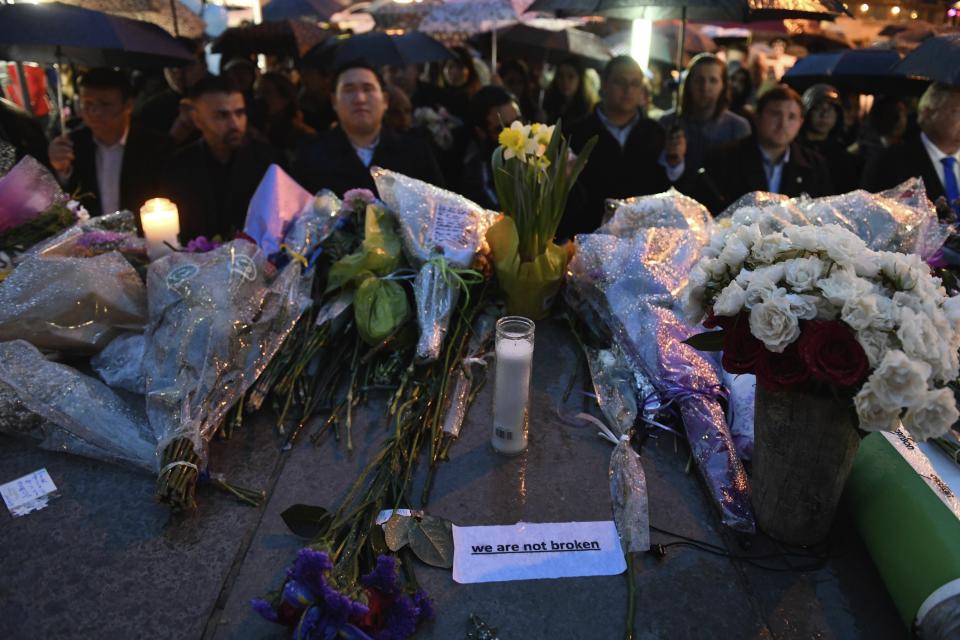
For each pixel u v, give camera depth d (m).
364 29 8.09
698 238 2.15
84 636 1.18
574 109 5.41
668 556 1.37
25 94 5.09
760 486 1.41
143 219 2.25
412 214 2.20
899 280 1.18
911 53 3.33
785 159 3.65
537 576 1.32
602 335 2.13
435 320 1.92
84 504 1.49
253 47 6.04
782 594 1.29
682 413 1.71
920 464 1.36
